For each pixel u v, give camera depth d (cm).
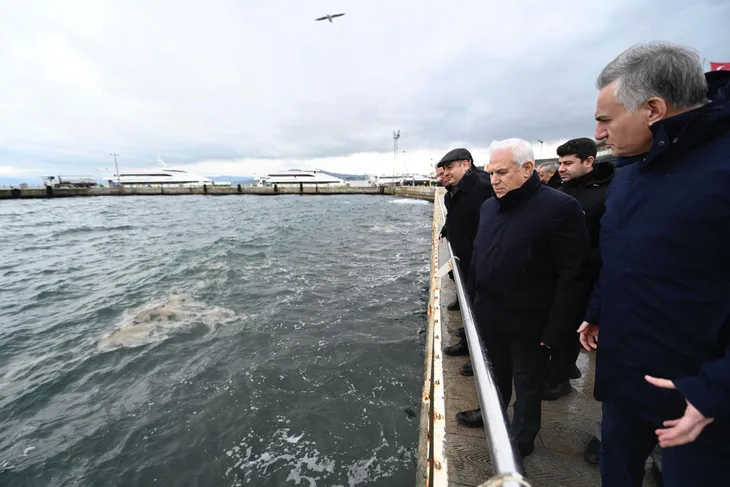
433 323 323
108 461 317
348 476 294
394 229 1659
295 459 312
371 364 455
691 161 86
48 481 301
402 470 298
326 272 893
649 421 100
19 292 793
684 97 86
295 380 423
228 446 329
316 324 577
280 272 895
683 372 88
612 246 106
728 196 78
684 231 84
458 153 273
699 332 85
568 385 227
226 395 398
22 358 494
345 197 4784
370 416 362
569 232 150
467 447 185
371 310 636
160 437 342
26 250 1305
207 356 483
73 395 411
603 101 102
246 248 1215
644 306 94
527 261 159
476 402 221
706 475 86
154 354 491
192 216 2459
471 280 202
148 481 297
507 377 185
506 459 70
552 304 158
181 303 679
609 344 107
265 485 289
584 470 171
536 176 165
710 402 73
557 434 194
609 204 113
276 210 2905
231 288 768
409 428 345
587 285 151
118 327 582
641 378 98
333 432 342
